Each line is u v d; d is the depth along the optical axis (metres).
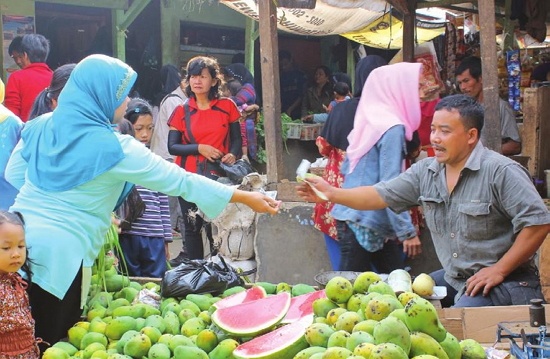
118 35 9.23
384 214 4.19
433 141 3.53
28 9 8.66
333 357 2.29
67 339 3.23
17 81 6.17
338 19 8.74
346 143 4.52
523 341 2.46
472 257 3.58
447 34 9.11
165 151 7.90
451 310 3.04
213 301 3.30
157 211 4.69
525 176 3.45
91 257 3.23
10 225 2.71
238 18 11.17
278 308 2.93
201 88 5.87
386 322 2.32
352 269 4.37
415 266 5.12
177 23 10.34
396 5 7.66
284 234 5.36
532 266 3.62
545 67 8.09
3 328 2.74
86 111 3.09
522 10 8.41
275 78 5.36
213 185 3.26
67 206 3.10
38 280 3.06
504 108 5.43
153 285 3.60
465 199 3.55
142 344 2.74
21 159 3.40
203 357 2.65
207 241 6.39
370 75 4.33
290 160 9.95
